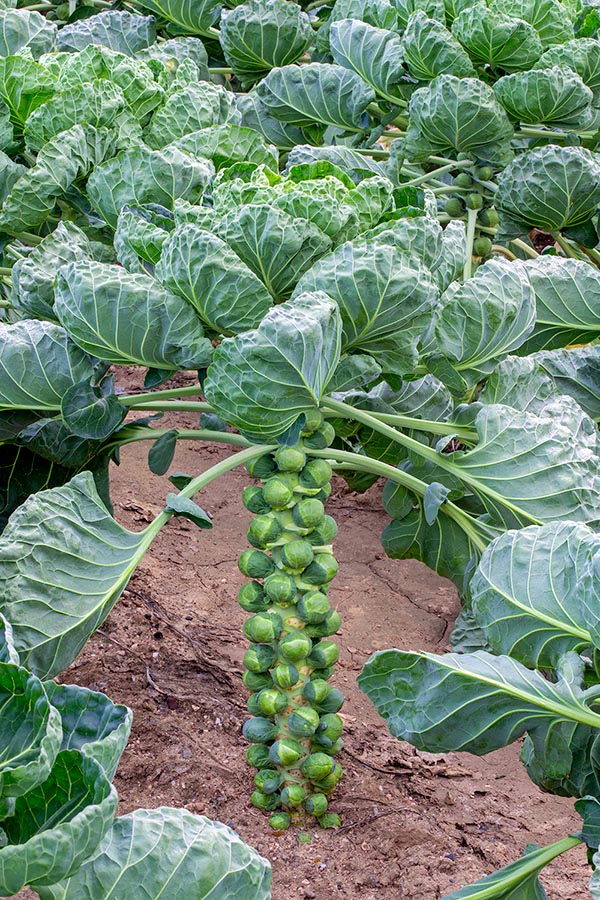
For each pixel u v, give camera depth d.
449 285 2.33
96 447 2.30
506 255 3.57
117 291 2.05
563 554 2.02
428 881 2.06
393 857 2.10
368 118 3.11
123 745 1.60
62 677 2.33
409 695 2.02
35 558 2.03
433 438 2.44
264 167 2.19
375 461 2.17
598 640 1.92
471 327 2.19
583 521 2.17
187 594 2.68
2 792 1.49
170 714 2.30
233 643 2.54
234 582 2.75
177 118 2.55
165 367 2.15
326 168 2.18
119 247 2.21
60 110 2.43
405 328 2.12
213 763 2.21
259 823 2.12
